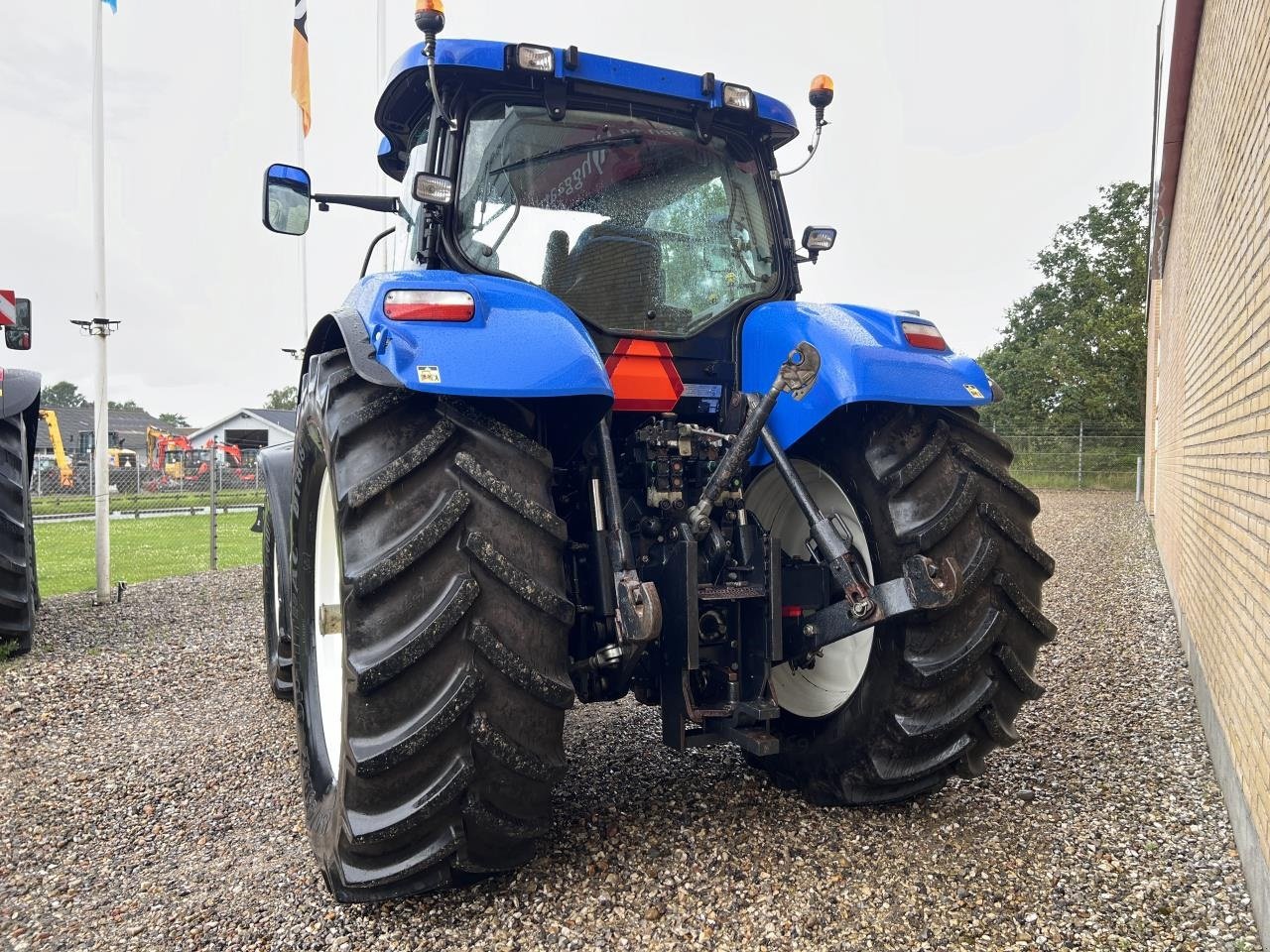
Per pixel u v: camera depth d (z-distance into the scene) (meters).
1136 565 9.01
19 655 5.19
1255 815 2.23
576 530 2.52
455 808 1.91
